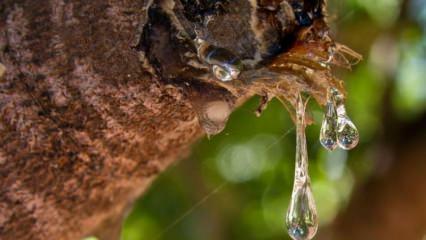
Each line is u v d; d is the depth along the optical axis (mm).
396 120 571
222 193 628
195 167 605
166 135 289
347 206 579
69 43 273
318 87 271
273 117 617
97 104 278
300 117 276
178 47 264
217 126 268
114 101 277
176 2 264
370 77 605
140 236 617
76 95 278
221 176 624
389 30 582
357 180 585
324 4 270
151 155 298
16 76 278
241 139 622
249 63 263
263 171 651
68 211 305
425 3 577
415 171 546
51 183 295
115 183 304
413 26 586
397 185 551
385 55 590
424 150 547
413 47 610
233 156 625
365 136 622
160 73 268
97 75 273
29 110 281
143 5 265
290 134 627
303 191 289
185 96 269
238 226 655
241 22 262
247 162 630
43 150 288
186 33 263
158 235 568
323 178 647
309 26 266
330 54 271
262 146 627
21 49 276
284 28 264
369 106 617
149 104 275
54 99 280
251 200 658
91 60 272
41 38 274
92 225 318
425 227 552
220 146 614
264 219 663
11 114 282
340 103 284
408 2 576
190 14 263
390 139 566
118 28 268
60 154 289
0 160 288
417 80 632
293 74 265
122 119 281
